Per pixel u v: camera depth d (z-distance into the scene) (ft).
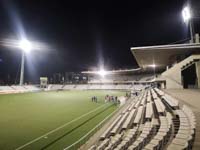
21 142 40.83
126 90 232.32
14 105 100.27
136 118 39.93
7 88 209.77
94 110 82.58
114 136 33.86
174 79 88.02
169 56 105.91
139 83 254.27
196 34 94.68
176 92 65.62
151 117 35.91
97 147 30.99
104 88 264.31
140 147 23.06
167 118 29.89
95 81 284.20
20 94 182.39
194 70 104.37
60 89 274.36
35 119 64.23
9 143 40.24
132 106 65.41
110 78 292.81
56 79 326.24
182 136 20.31
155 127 29.63
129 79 275.18
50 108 89.10
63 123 58.23
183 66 86.74
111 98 112.88
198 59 84.33
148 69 215.51
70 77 330.54
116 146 27.43
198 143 19.10
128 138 28.66
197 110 30.78
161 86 103.55
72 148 36.32
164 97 52.34
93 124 56.75
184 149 15.71
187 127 23.22
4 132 48.55
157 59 117.19
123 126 36.94
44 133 47.57
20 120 62.75
